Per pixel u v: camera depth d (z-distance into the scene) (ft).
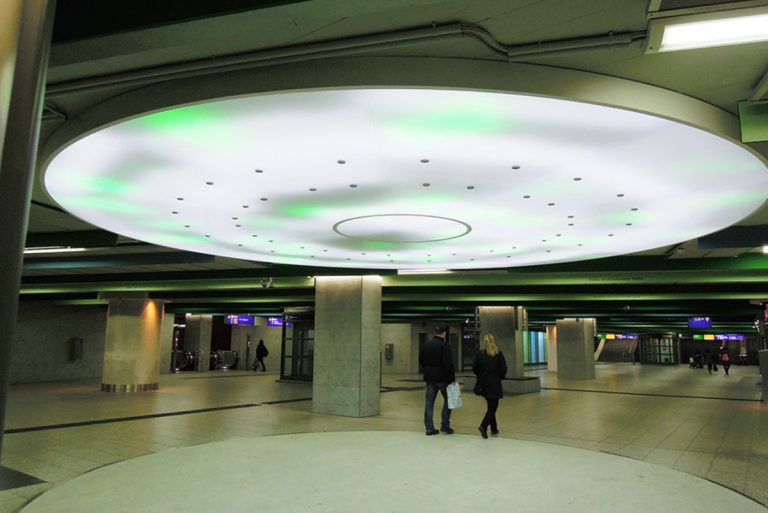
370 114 16.21
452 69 14.34
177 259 47.03
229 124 16.97
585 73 14.96
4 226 6.86
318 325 47.67
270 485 22.29
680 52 13.87
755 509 19.80
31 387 71.87
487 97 14.98
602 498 20.86
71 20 12.76
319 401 46.55
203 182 23.11
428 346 35.40
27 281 64.13
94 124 17.35
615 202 25.59
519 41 13.80
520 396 67.31
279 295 74.08
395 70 14.32
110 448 30.32
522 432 37.06
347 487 22.00
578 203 25.84
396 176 22.09
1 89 6.71
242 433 35.60
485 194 24.54
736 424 42.65
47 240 38.93
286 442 32.12
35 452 29.30
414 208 27.27
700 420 44.91
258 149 19.15
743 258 43.42
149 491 21.39
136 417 42.75
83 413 45.03
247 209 27.71
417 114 16.20
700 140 17.67
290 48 14.02
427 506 19.57
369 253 41.29
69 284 67.67
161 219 30.14
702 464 27.68
